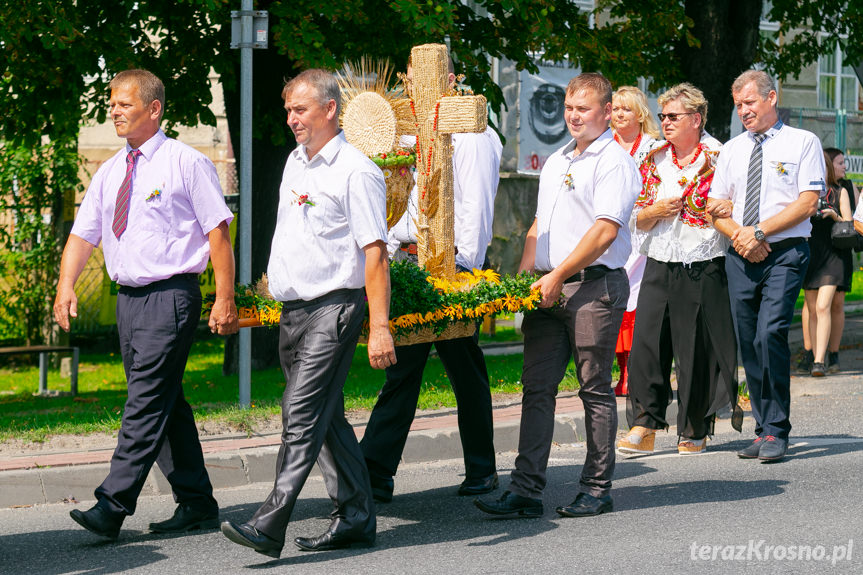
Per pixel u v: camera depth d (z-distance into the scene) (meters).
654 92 20.95
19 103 18.56
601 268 8.32
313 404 7.32
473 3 19.89
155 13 17.12
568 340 8.51
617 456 11.08
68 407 15.44
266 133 18.66
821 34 30.16
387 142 8.74
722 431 12.34
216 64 17.72
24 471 9.61
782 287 10.59
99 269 22.98
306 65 15.73
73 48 16.33
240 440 11.03
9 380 19.84
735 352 10.85
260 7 17.03
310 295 7.36
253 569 7.23
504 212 27.36
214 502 8.45
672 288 10.92
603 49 19.45
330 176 7.33
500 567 7.10
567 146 8.61
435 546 7.70
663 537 7.76
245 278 13.59
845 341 19.41
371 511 7.78
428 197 8.70
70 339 22.97
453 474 10.41
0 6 15.54
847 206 15.95
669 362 11.13
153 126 8.09
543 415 8.45
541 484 8.45
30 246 20.16
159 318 7.91
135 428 7.92
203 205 7.97
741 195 10.78
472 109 8.48
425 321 8.09
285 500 7.18
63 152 19.84
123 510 7.89
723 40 19.64
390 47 16.59
